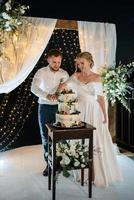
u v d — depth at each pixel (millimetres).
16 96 5098
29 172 3871
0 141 4938
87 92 3324
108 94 4129
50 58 3691
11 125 5102
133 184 3410
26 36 4219
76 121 2996
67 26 4562
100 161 3336
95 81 3373
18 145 5301
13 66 4215
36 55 4289
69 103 2980
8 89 4289
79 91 3326
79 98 3326
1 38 3736
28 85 5227
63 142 3035
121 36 5141
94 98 3334
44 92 3512
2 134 4953
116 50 5145
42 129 3783
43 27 4324
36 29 4273
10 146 5152
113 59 4711
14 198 3004
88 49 4566
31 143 5473
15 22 3555
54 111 3746
